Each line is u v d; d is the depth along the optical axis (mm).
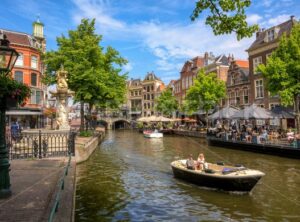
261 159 17906
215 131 28938
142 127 58625
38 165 10211
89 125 39844
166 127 49906
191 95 35406
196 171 11844
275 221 8070
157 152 22906
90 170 14836
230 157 19188
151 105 73625
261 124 30719
